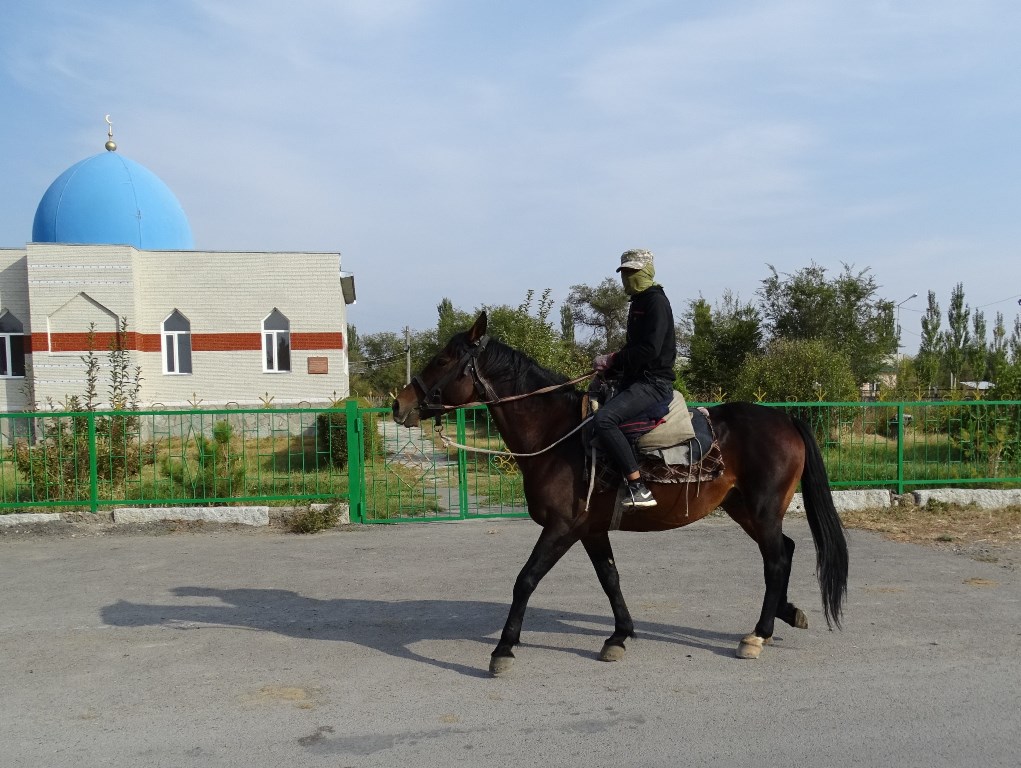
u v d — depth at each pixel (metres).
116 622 6.07
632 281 5.10
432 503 10.84
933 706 4.37
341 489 10.39
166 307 21.64
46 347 20.86
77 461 10.19
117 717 4.35
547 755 3.85
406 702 4.52
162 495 10.41
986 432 10.95
